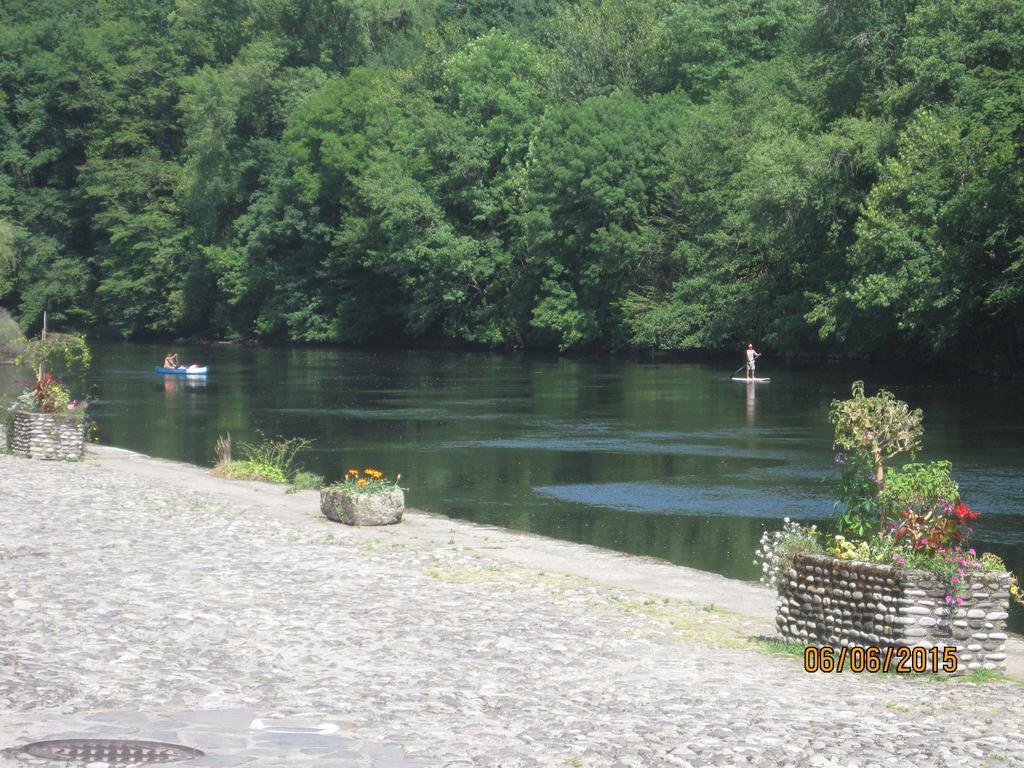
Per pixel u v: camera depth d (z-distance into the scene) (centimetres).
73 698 955
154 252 11112
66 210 11512
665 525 2383
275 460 3088
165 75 11556
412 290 9681
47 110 11694
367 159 9519
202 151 10444
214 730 873
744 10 8475
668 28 8700
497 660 1187
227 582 1566
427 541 2023
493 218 9075
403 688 1047
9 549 1745
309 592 1520
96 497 2389
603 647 1272
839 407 1361
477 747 855
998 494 2678
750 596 1634
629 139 7981
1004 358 5847
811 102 6831
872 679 1148
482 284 9344
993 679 1151
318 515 2295
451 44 10056
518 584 1650
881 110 6294
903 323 5512
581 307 8400
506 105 8912
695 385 5666
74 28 12012
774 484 2869
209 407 4828
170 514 2208
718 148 7369
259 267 10488
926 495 1260
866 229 5597
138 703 948
